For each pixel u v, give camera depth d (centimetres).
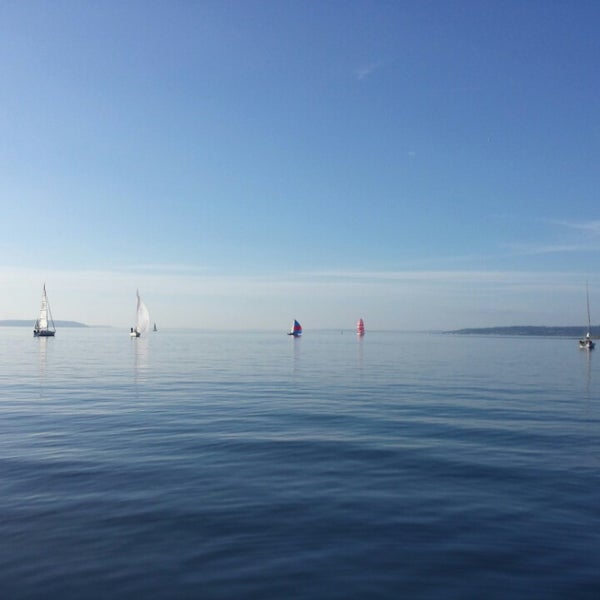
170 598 606
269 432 1481
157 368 3788
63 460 1170
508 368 3978
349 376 3222
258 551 722
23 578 648
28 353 5675
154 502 906
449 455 1233
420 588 628
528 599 603
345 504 903
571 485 1008
